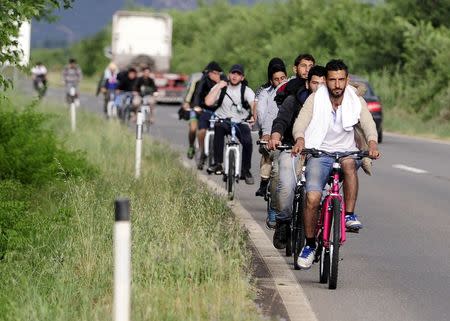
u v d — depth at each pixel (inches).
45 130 1788.9
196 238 1149.7
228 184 1752.0
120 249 695.1
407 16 5241.1
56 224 1194.6
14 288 956.0
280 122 1158.3
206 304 906.1
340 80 1077.8
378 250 1333.7
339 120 1088.8
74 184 1499.8
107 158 2156.7
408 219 1611.7
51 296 919.7
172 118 4475.9
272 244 1337.4
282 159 1194.6
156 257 1049.5
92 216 1229.7
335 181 1084.5
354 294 1064.8
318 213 1100.5
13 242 1101.7
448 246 1374.3
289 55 5502.0
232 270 1041.5
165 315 861.8
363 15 5408.5
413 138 3575.3
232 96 1829.5
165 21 6309.1
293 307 989.2
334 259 1067.9
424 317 975.6
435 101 4293.8
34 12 1215.6
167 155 2365.9
